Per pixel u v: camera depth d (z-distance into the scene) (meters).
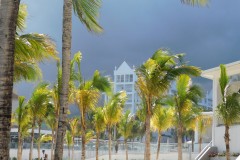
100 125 31.56
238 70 32.62
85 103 20.59
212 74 35.97
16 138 44.22
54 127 31.77
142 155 42.97
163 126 28.47
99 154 43.22
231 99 19.42
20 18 11.57
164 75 18.31
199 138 45.91
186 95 22.58
